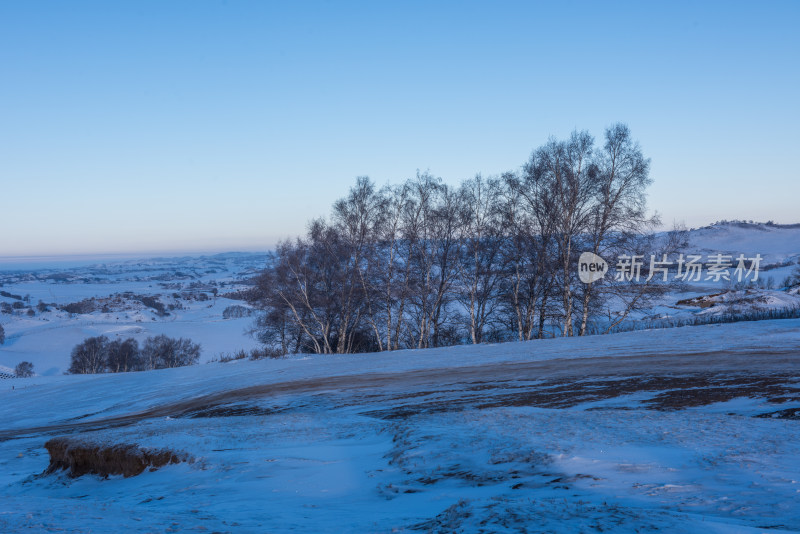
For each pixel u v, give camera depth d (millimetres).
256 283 40281
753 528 3973
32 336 136500
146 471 10555
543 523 4133
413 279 38656
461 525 4297
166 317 180375
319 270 40125
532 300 36594
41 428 22797
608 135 33562
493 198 38250
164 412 21938
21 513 5504
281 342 43625
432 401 16422
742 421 9406
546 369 20547
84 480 11289
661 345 23516
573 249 34375
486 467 7262
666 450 7434
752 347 21078
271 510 6008
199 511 6172
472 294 38344
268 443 10992
